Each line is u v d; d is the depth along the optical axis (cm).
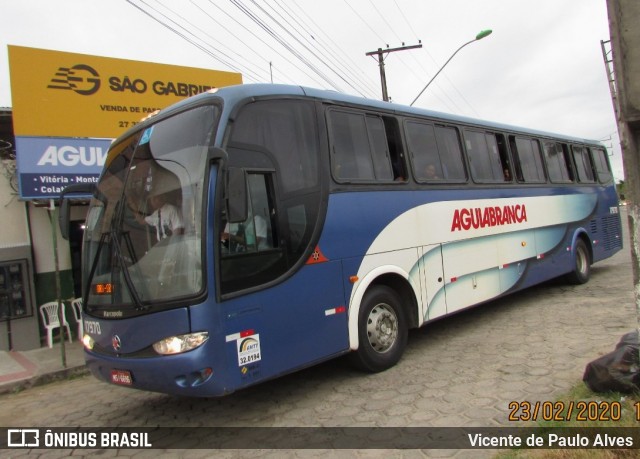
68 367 763
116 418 531
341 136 566
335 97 570
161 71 1041
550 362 553
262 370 441
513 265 835
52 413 576
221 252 421
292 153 504
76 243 989
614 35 326
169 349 401
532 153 953
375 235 576
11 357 843
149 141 492
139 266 435
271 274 459
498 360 584
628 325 678
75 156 906
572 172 1087
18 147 858
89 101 949
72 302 961
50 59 910
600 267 1361
